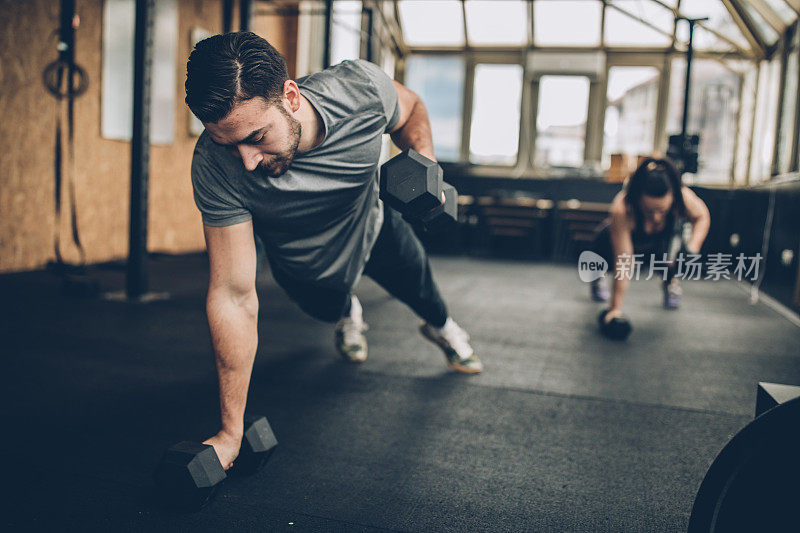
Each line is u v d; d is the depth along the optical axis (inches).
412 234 68.7
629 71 346.0
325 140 46.0
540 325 124.2
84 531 42.3
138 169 125.0
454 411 69.9
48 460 53.1
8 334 95.4
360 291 159.2
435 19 355.6
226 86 36.9
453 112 372.5
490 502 48.9
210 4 230.8
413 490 50.4
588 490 51.5
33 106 157.1
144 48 120.1
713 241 230.1
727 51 309.1
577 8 334.0
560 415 70.0
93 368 80.4
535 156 360.2
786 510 30.6
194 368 82.6
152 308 121.1
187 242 230.1
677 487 52.6
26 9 153.0
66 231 170.6
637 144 350.0
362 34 225.9
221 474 46.4
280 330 108.5
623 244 112.2
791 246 151.8
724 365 96.0
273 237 52.9
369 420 66.0
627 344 109.3
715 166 324.8
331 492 49.5
